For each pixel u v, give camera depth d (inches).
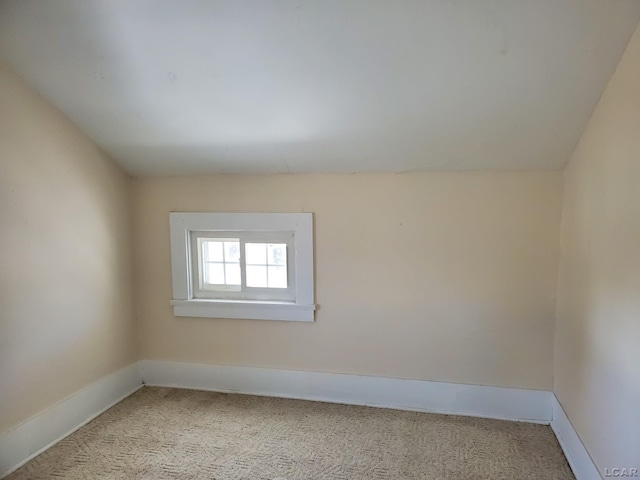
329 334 91.5
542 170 79.4
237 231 95.1
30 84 70.4
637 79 49.5
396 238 86.8
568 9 50.4
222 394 96.0
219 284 99.0
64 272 79.0
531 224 81.0
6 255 67.6
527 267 81.8
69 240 80.0
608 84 58.4
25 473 67.6
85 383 84.5
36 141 72.4
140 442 76.4
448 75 61.6
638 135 48.6
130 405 90.7
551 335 81.7
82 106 75.3
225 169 91.2
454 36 55.3
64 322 79.2
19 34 60.6
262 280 95.9
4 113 66.6
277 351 94.5
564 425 73.9
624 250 51.8
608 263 56.8
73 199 80.8
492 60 58.4
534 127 70.0
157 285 98.8
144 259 98.8
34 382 73.0
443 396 87.1
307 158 84.4
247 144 82.2
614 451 53.6
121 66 65.5
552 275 80.7
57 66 66.3
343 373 91.6
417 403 88.5
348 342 90.8
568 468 68.4
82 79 68.7
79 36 60.6
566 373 74.6
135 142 85.0
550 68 58.5
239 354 96.5
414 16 53.1
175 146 85.1
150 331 100.4
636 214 48.7
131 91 70.7
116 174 93.0
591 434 61.6
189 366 99.0
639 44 49.4
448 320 86.0
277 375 94.7
